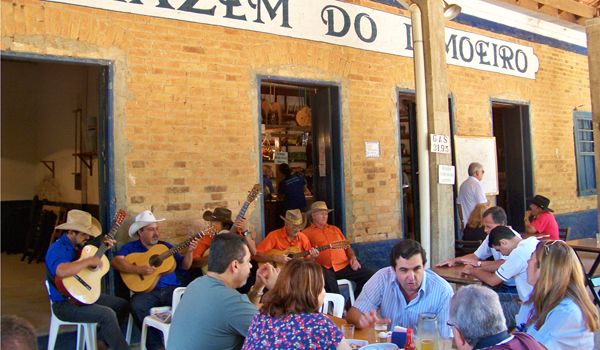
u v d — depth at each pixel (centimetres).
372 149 708
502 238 471
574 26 1023
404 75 745
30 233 981
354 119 691
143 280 489
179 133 544
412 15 598
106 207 511
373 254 702
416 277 327
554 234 715
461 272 470
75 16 490
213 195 564
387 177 724
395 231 731
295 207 798
